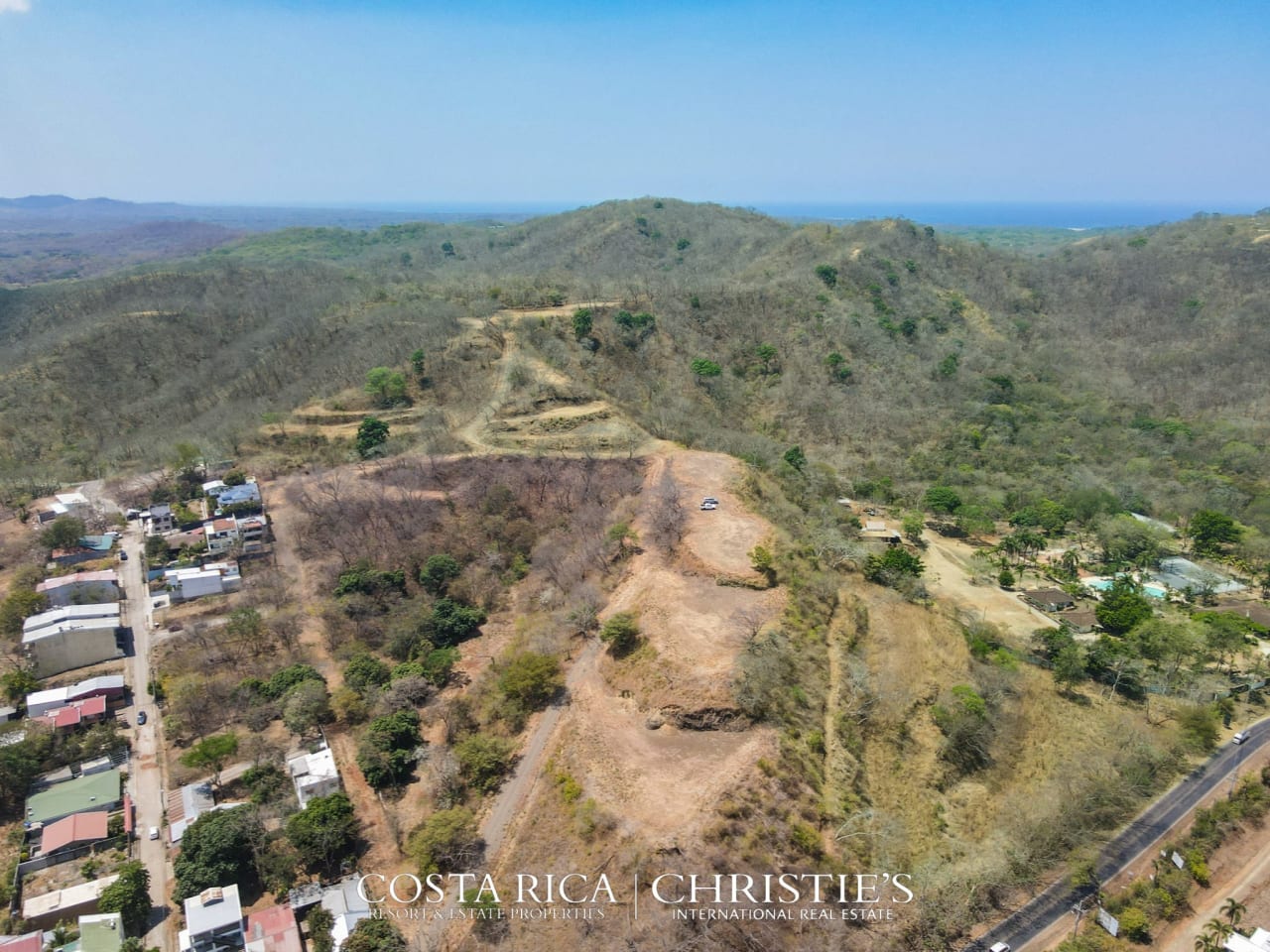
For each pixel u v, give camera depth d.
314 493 116.62
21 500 124.31
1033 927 56.94
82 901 54.59
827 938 49.28
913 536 123.88
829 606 83.44
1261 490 136.50
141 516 119.00
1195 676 87.38
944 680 78.38
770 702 65.19
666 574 84.62
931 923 54.25
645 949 46.91
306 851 55.72
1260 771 73.25
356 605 89.75
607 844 53.41
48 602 93.31
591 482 113.50
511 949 48.09
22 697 79.00
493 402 135.75
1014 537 118.62
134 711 77.81
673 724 63.91
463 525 107.56
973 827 64.56
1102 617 96.69
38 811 63.16
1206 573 112.56
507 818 58.03
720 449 124.25
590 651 76.00
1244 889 61.38
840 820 57.72
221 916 52.09
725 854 51.94
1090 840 65.12
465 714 70.38
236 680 79.00
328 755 66.75
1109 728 77.88
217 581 98.31
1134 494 137.75
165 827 62.47
